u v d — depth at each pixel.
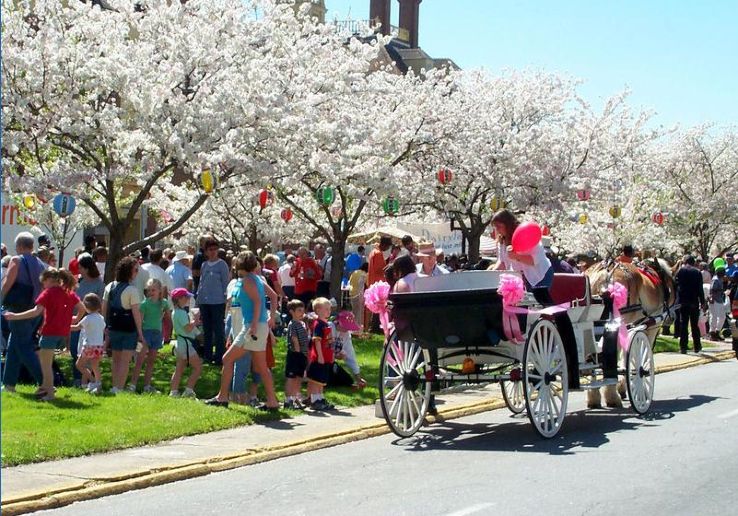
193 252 23.50
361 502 8.23
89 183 19.73
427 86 29.83
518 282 10.69
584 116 34.88
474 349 11.77
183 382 15.61
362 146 23.38
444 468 9.82
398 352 11.96
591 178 33.84
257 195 26.42
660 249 54.00
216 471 9.95
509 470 9.57
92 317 13.66
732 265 29.45
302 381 15.77
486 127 31.56
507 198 32.38
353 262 26.39
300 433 11.94
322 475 9.62
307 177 24.98
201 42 20.08
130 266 14.08
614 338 13.00
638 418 13.32
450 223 34.84
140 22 21.03
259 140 20.52
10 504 7.98
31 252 13.88
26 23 19.06
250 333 13.07
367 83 25.23
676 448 10.73
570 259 20.48
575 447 10.95
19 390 13.28
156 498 8.62
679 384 17.83
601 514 7.62
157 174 19.69
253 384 14.21
